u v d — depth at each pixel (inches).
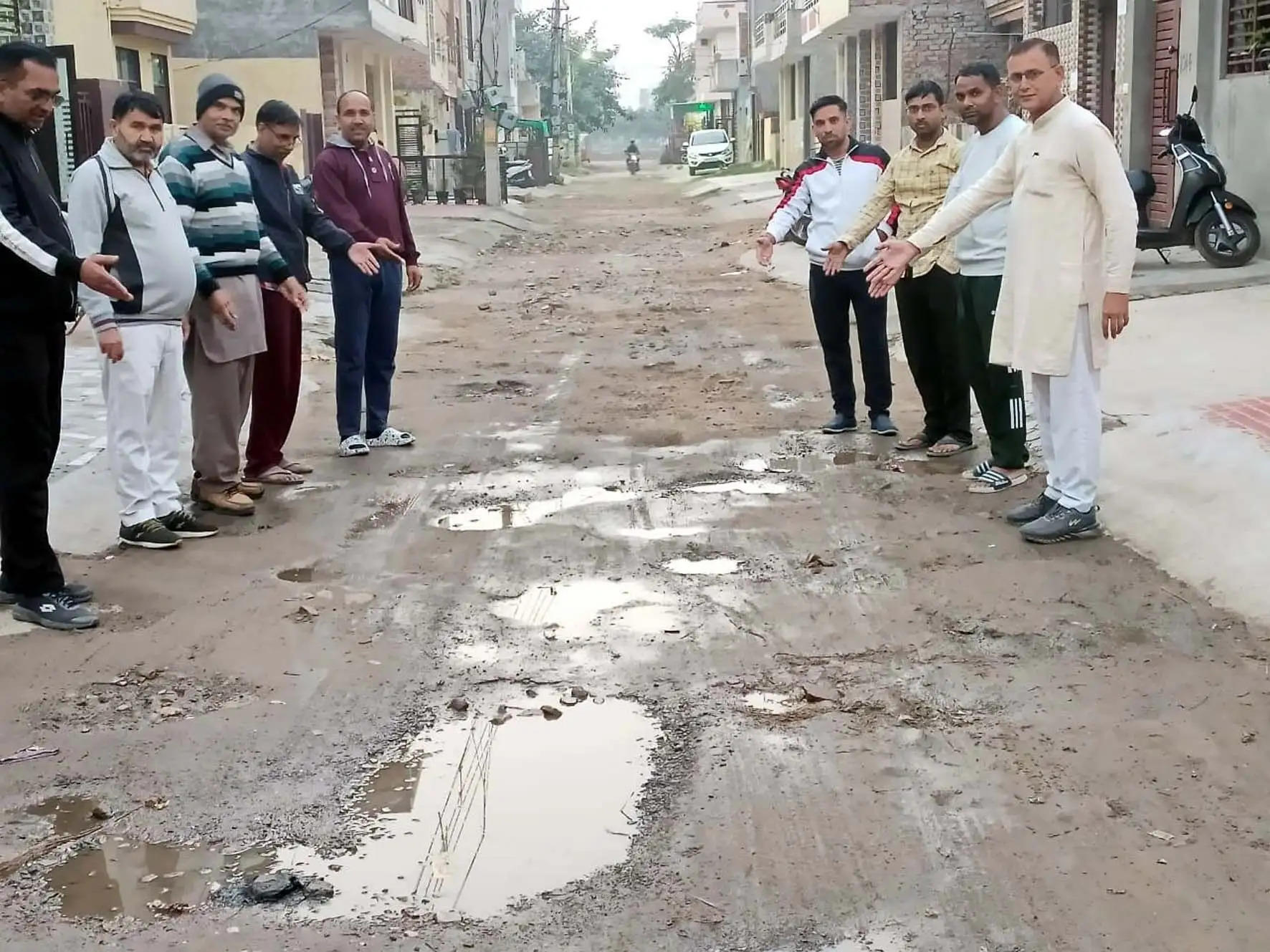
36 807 157.8
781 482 294.5
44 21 694.5
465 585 232.5
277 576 238.5
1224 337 391.9
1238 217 517.3
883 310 326.0
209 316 266.5
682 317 566.6
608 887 138.4
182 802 158.1
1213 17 567.2
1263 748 163.6
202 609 221.3
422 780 162.7
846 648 199.9
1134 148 658.2
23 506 211.8
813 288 328.8
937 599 218.5
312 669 196.4
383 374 333.7
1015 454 283.3
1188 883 135.8
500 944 129.0
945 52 1136.2
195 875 142.9
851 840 145.9
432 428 355.9
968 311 278.2
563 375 434.0
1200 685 181.9
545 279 738.8
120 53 914.7
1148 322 430.3
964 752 165.6
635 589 228.5
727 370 436.1
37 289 207.0
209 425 273.0
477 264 834.2
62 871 144.2
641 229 1138.0
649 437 342.0
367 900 137.5
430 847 147.2
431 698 185.8
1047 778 158.2
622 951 127.3
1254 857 140.0
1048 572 228.4
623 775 162.9
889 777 159.9
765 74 2279.8
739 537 255.6
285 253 294.2
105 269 207.5
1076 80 779.4
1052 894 134.6
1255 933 127.2
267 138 289.4
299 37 1154.7
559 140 2642.7
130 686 191.0
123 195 238.4
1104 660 191.6
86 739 174.6
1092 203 233.1
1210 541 228.2
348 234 313.1
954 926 129.8
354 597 226.5
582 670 194.4
